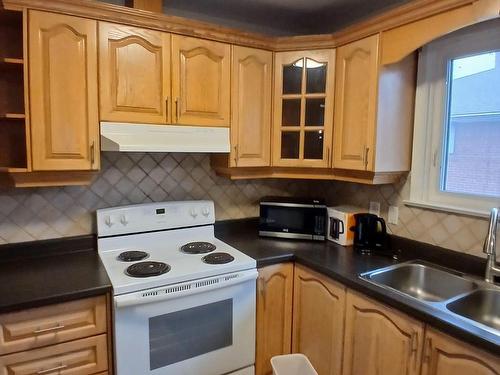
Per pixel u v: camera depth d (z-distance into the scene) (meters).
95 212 2.02
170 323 1.68
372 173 1.93
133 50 1.76
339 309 1.74
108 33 1.70
